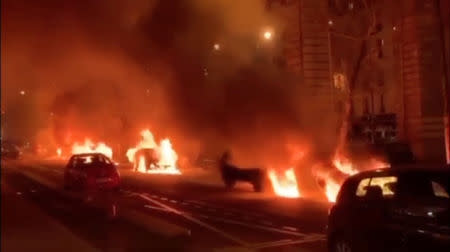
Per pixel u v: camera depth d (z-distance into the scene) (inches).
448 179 280.4
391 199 306.7
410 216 291.6
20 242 458.6
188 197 851.4
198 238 493.7
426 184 291.3
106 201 809.5
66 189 975.0
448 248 265.4
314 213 644.7
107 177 935.0
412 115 1295.5
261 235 503.8
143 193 919.7
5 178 1309.1
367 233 320.8
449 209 272.1
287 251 428.8
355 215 332.8
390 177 316.8
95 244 468.1
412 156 1058.1
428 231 278.5
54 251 421.7
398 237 296.5
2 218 592.4
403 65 1314.0
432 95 1263.5
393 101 1366.9
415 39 1270.9
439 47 1251.2
